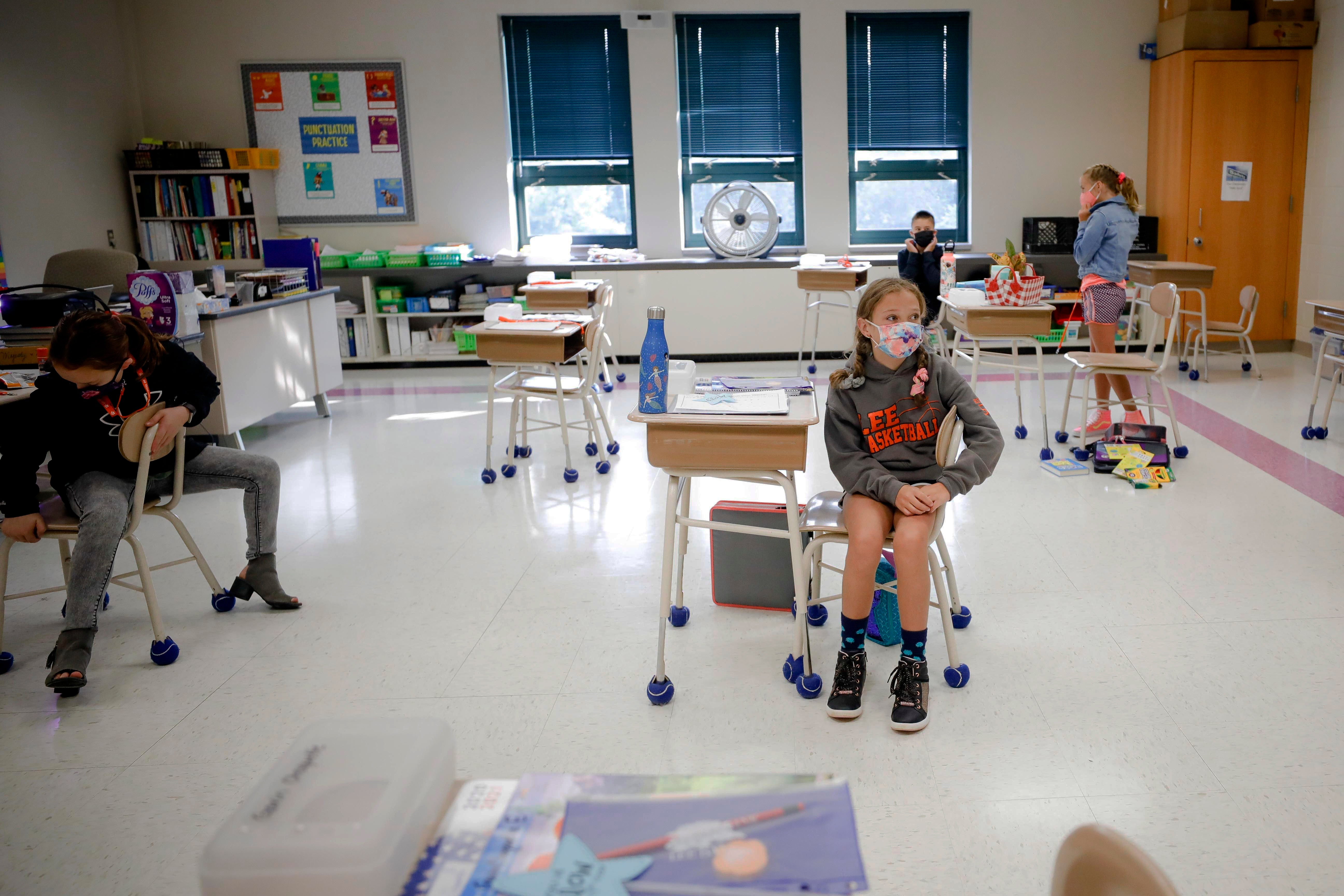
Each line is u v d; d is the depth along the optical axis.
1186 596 3.02
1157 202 7.52
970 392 2.51
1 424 2.68
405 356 7.75
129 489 2.79
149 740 2.38
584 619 3.01
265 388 5.33
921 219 6.76
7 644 2.96
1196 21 6.95
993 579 3.21
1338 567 3.20
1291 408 5.49
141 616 3.13
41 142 6.50
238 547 3.79
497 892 0.87
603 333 4.89
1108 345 5.07
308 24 7.48
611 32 7.56
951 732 2.29
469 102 7.59
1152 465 4.26
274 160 7.55
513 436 4.60
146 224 7.45
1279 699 2.39
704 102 7.68
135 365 2.81
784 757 2.21
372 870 0.86
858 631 2.36
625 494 4.30
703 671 2.64
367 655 2.81
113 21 7.30
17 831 2.03
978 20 7.47
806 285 6.70
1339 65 6.65
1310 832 1.89
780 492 4.27
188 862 1.92
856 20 7.52
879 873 1.81
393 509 4.18
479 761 2.23
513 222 7.83
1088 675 2.55
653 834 0.93
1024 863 1.83
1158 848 1.86
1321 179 6.93
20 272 6.30
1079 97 7.58
